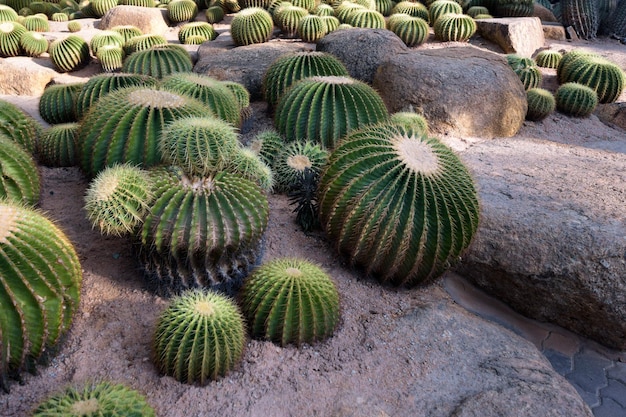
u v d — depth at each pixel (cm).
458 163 363
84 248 376
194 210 309
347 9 1062
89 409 210
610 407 339
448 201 342
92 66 982
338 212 362
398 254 351
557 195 471
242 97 590
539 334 404
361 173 351
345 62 752
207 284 330
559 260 391
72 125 498
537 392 293
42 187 432
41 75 889
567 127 773
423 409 282
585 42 1166
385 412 278
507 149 628
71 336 302
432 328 344
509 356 330
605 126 812
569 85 818
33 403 259
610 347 395
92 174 386
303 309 303
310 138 511
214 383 281
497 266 409
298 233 420
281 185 464
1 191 347
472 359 323
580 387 355
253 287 309
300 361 304
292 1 1141
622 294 375
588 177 528
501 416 276
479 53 756
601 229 401
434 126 657
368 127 392
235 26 918
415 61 689
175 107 379
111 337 305
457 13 1111
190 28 1080
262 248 369
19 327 249
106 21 1173
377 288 376
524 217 421
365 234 351
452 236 347
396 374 305
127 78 568
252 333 312
